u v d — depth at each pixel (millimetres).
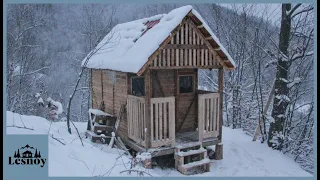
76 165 8273
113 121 13102
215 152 12531
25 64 23266
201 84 26594
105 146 12391
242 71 21297
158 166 11633
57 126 14102
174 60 10906
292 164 12867
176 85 12750
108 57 12930
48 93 26953
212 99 12062
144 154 10398
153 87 12391
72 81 29562
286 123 15062
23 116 13133
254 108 20281
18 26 22891
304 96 17953
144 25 12820
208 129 12195
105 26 29109
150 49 10117
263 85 21031
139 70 10008
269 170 11797
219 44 11445
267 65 15203
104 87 14148
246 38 22125
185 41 11062
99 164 9070
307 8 13711
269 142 14555
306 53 14398
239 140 14938
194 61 11312
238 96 20891
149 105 10695
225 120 22562
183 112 13023
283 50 14297
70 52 30516
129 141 12156
